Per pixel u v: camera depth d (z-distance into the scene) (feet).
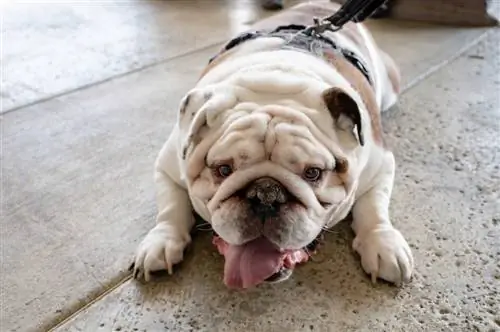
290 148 1.81
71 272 2.30
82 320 2.08
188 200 2.44
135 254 2.33
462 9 5.57
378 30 5.44
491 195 2.78
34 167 3.02
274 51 2.35
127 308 2.12
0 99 3.80
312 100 1.96
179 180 2.42
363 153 2.14
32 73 4.24
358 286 2.21
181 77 4.20
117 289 2.21
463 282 2.24
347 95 1.90
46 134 3.36
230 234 1.82
